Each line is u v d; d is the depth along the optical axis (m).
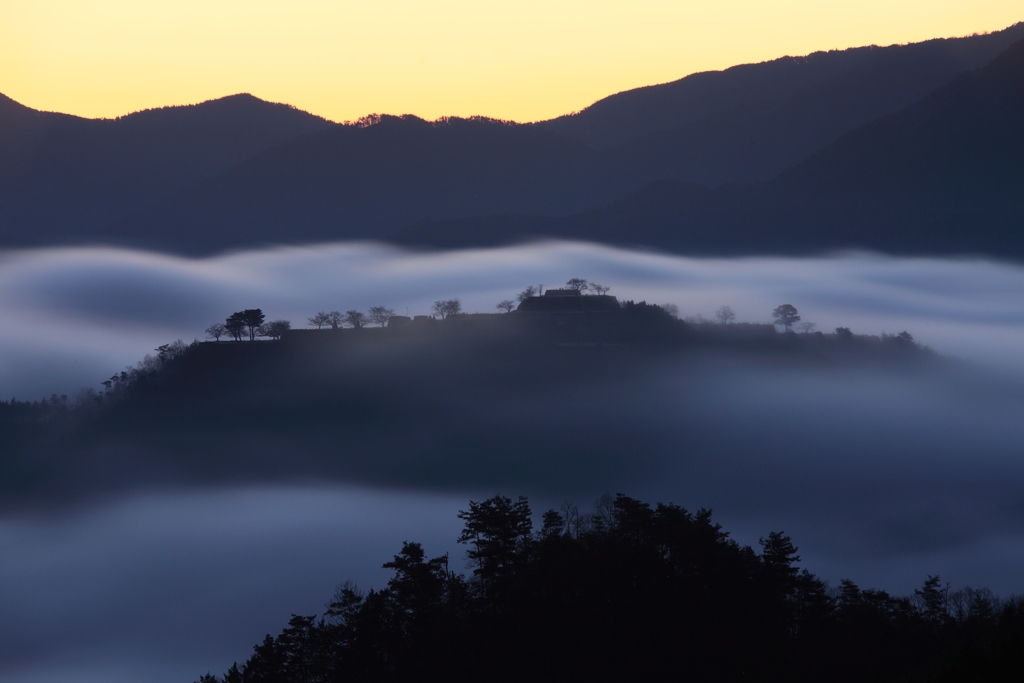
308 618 171.50
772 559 179.12
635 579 174.88
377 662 162.88
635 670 156.12
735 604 168.88
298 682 164.38
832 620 170.50
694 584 174.25
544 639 163.62
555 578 176.12
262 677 164.88
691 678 153.88
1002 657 127.38
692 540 177.75
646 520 182.12
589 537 190.88
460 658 161.12
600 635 163.62
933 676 132.38
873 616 173.88
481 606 174.50
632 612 168.12
